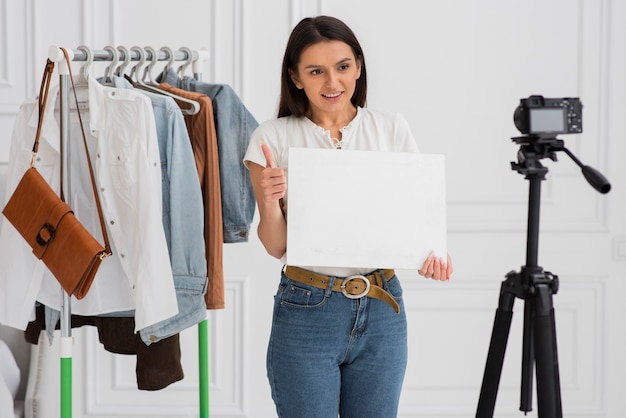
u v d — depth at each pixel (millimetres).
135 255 2180
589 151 3328
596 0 3277
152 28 3291
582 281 3352
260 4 3297
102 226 2117
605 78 3295
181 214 2248
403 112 3312
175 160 2238
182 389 3408
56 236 2049
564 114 1840
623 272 3359
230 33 3307
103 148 2180
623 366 3383
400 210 1997
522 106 1851
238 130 2541
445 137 3318
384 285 2020
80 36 3283
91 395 3393
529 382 1983
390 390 2045
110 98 2174
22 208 2113
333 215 1974
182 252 2250
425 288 3357
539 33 3291
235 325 3387
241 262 3371
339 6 3285
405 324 2062
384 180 1997
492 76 3299
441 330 3371
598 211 3344
